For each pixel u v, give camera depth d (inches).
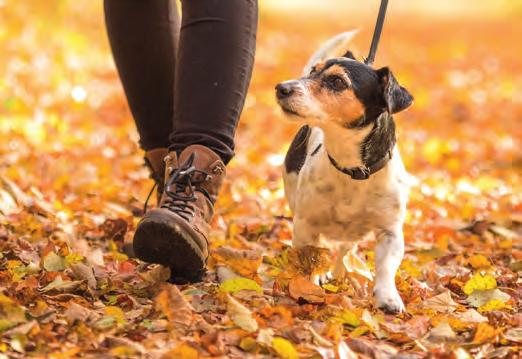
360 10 1262.3
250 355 141.2
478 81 698.8
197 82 168.9
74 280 171.6
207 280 184.4
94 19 637.3
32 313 149.1
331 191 176.1
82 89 435.5
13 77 414.9
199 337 144.3
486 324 151.9
